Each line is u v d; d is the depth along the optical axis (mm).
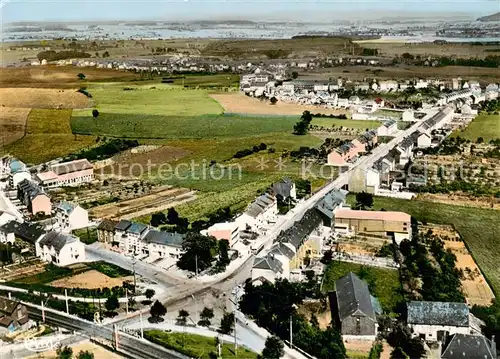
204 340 179625
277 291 197125
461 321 178750
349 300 186500
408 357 170250
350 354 172750
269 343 169625
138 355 171125
